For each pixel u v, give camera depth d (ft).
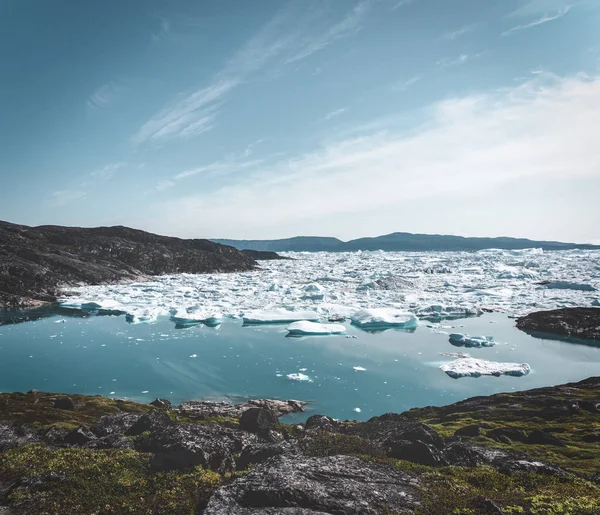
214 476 48.75
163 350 172.76
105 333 203.10
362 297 315.58
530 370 148.36
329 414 108.78
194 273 480.23
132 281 384.47
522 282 391.04
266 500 39.42
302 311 243.19
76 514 40.96
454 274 469.57
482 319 240.73
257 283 389.39
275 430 70.59
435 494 42.29
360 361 158.30
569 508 39.70
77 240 451.94
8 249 358.43
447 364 150.20
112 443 62.03
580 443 70.95
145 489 46.55
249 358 162.09
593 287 329.11
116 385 132.16
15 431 71.56
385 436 60.49
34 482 46.52
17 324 221.46
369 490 42.01
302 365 152.56
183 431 60.59
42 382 134.51
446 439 66.28
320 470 45.60
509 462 52.90
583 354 169.99
